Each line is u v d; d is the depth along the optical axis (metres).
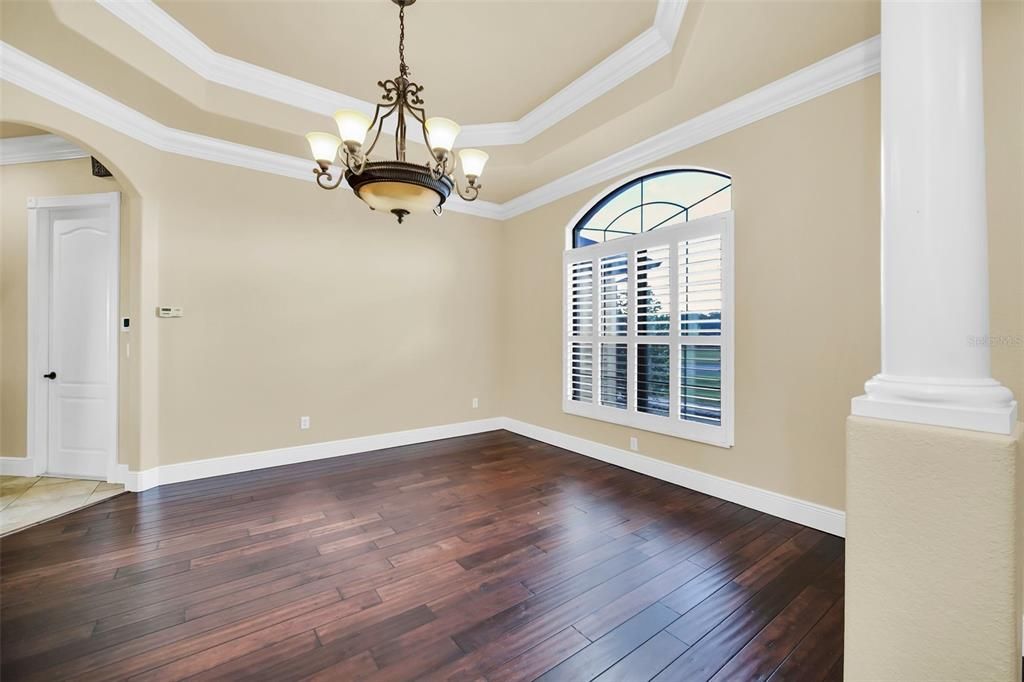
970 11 1.25
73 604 1.99
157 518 2.90
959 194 1.22
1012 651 1.10
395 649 1.72
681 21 2.58
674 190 3.75
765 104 2.94
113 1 2.47
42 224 3.71
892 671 1.25
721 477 3.25
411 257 4.84
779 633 1.81
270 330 4.02
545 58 3.10
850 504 1.32
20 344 3.72
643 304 3.85
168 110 3.16
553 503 3.16
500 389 5.55
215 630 1.82
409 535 2.67
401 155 2.29
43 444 3.74
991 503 1.11
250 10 2.61
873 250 2.51
